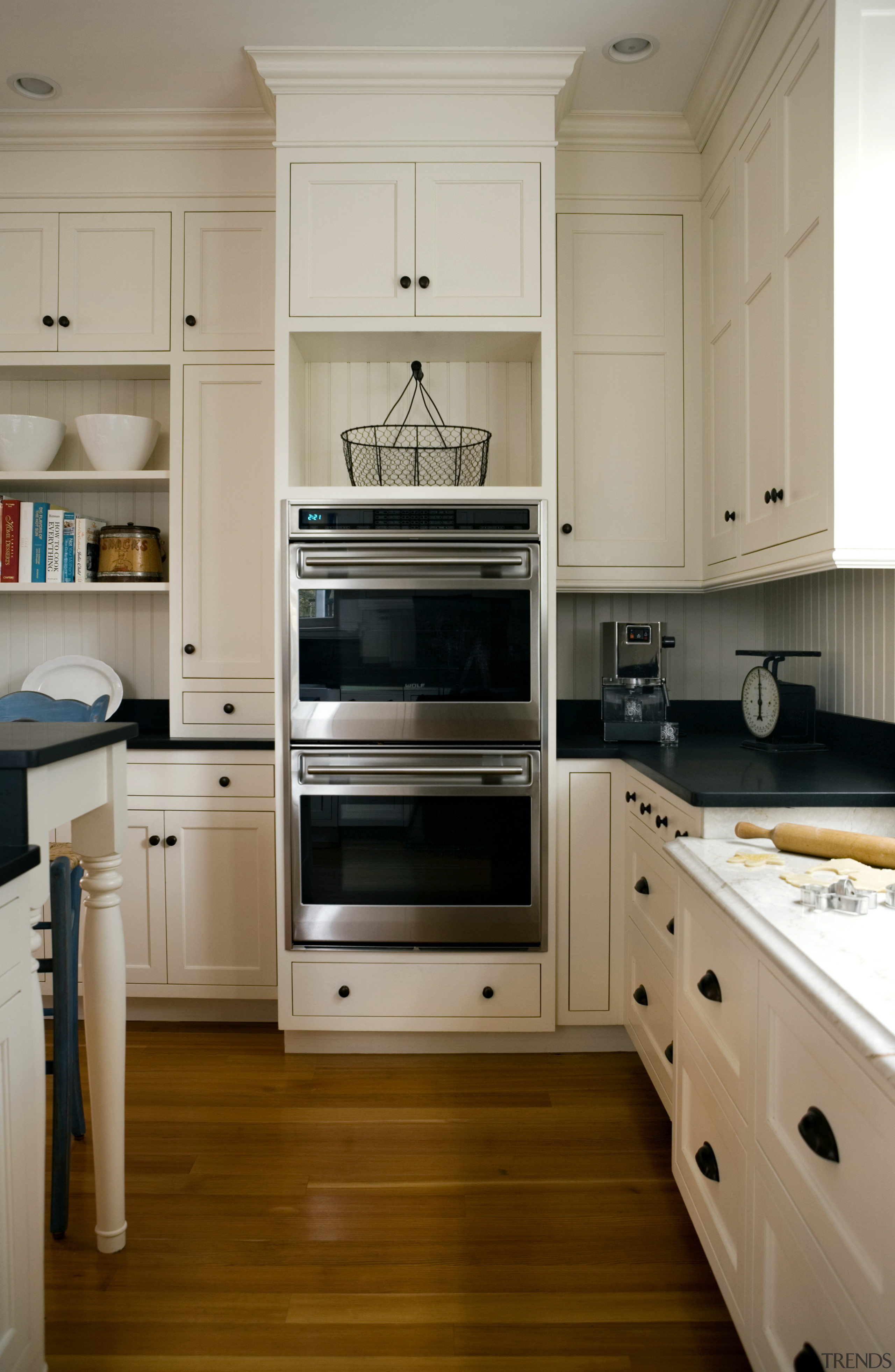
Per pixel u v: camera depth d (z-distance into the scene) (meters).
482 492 2.36
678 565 2.67
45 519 2.78
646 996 2.15
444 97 2.35
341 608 2.37
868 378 1.66
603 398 2.65
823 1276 0.96
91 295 2.68
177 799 2.60
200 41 2.27
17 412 2.97
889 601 2.15
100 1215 1.65
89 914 1.61
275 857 2.57
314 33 2.23
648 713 2.54
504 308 2.37
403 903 2.40
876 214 1.66
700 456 2.66
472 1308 1.51
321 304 2.37
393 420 2.71
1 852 1.19
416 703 2.37
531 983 2.42
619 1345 1.43
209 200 2.66
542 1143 2.02
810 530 1.79
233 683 2.69
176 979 2.62
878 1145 0.81
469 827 2.39
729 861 1.52
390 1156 1.97
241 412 2.68
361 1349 1.42
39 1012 1.25
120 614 3.00
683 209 2.64
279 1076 2.35
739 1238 1.28
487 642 2.37
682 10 2.13
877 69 1.65
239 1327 1.47
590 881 2.44
